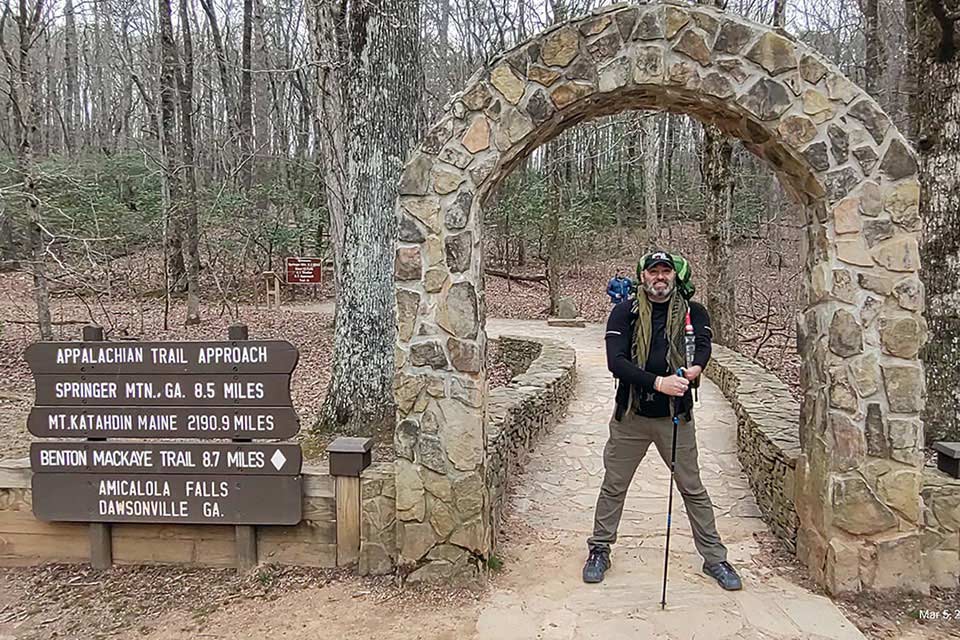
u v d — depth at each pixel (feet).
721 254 38.52
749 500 18.47
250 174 68.44
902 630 11.60
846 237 12.39
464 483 13.12
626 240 85.66
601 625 11.74
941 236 15.48
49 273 41.45
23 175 36.19
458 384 13.02
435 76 81.10
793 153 12.41
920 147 15.89
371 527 13.61
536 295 69.72
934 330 15.62
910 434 12.41
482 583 13.28
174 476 13.96
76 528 14.53
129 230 57.31
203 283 63.36
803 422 13.87
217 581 13.67
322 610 12.50
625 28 12.44
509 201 74.95
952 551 12.79
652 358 12.94
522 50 12.62
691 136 96.32
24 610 12.84
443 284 12.96
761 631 11.48
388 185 23.25
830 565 12.68
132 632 12.00
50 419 14.15
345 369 23.80
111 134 94.68
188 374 13.88
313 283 61.21
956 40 14.93
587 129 74.74
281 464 13.75
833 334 12.51
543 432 24.98
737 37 12.32
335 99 23.50
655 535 15.87
